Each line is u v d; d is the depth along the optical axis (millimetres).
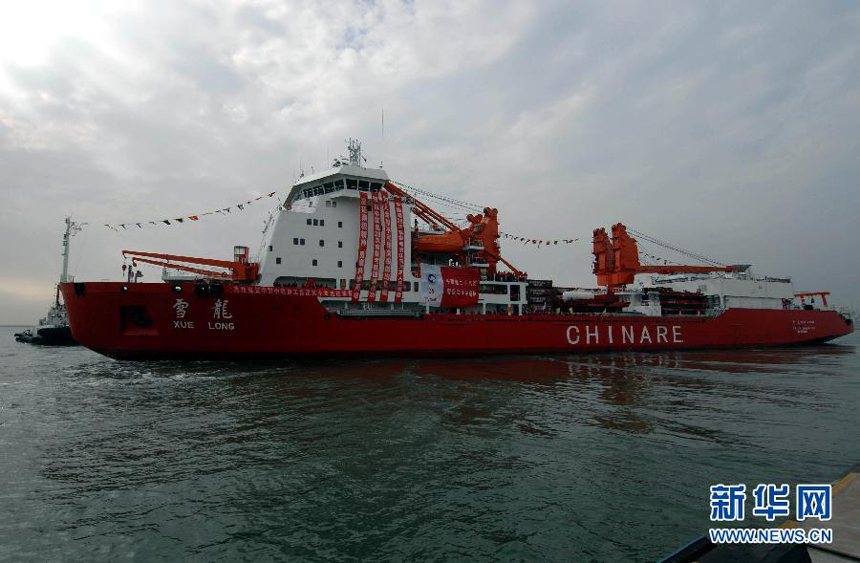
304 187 33656
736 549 4727
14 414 15578
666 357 35625
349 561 7309
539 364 29859
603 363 31094
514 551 7547
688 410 16844
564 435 13594
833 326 50156
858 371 27609
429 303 33156
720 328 43219
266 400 17484
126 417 15156
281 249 29016
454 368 26984
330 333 27938
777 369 28469
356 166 31156
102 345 25484
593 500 9336
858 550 4508
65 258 51000
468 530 8195
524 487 9938
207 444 12508
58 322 56125
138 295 24281
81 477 10375
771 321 46031
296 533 8102
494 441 12930
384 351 29797
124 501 9242
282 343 26641
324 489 9781
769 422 15195
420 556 7426
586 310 42094
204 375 22922
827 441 13164
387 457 11617
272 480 10203
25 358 35438
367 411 15945
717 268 48062
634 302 44281
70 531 8148
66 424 14398
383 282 31547
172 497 9406
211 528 8250
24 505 9078
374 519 8570
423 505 9102
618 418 15609
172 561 7312
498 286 38344
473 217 38375
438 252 36812
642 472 10805
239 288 24922
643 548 7598
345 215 31422
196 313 24719
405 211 33281
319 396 18234
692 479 10430
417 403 17219
